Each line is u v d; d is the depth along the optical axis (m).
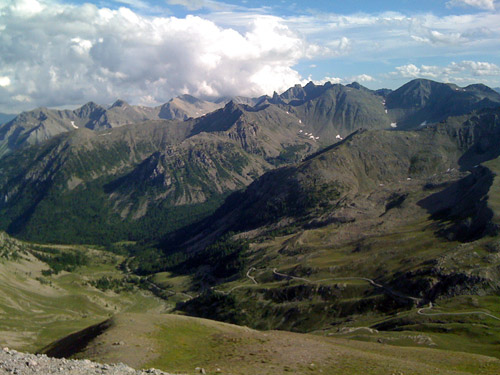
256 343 72.31
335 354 65.31
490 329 125.56
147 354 64.38
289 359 61.00
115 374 38.47
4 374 34.38
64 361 40.38
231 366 57.78
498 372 63.31
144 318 84.62
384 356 68.06
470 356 73.75
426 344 112.12
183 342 73.69
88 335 81.31
